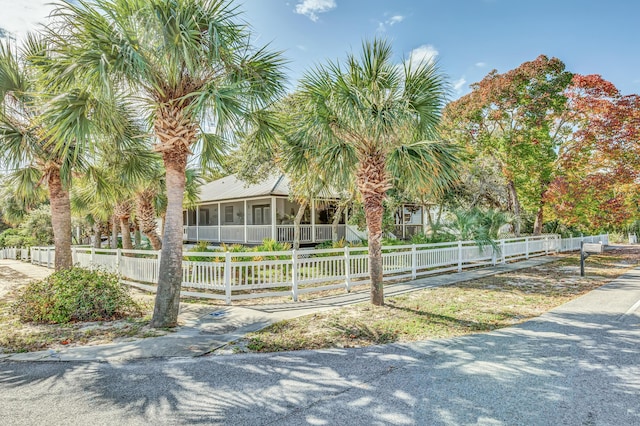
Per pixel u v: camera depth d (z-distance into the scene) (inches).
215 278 328.2
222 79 242.1
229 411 127.3
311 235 754.2
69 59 213.9
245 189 776.9
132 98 247.8
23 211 943.0
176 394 141.0
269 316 263.6
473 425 116.0
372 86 269.9
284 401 134.4
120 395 140.7
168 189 247.3
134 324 246.7
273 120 287.4
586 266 543.8
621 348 186.5
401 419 120.2
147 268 396.2
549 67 651.5
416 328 228.8
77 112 220.4
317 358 179.5
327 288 362.3
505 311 271.0
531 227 889.5
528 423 116.9
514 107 683.4
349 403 132.0
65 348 196.9
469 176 719.1
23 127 312.3
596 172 586.2
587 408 126.0
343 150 276.2
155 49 214.2
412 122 267.9
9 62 296.5
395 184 482.6
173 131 243.1
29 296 262.7
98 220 874.1
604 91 532.7
